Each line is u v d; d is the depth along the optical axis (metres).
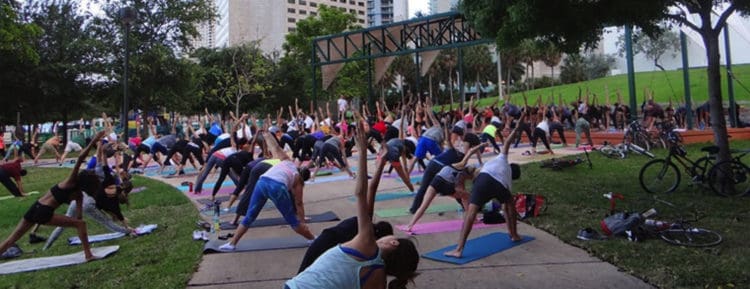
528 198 7.76
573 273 5.20
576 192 9.51
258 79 44.31
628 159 13.61
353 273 2.81
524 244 6.32
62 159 20.28
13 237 6.14
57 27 29.14
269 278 5.35
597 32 9.41
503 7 8.77
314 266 2.89
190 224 8.05
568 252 5.93
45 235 7.89
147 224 8.23
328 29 43.84
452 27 20.75
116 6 30.59
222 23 103.38
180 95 33.78
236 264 5.87
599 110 22.98
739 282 4.71
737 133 18.44
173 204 9.98
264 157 8.96
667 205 8.14
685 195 8.98
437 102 73.75
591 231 6.44
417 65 22.62
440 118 18.30
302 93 49.31
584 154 15.06
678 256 5.50
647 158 13.61
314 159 12.76
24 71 27.97
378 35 24.78
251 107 49.53
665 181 10.04
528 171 12.38
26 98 29.58
